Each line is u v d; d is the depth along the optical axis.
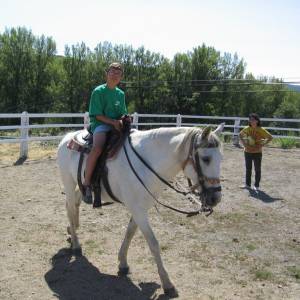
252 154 9.85
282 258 5.85
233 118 17.59
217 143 4.10
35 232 6.47
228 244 6.30
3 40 48.59
